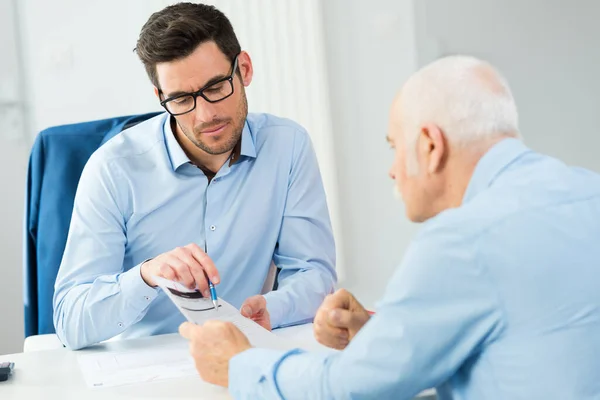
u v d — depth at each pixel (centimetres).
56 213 200
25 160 323
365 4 365
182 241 185
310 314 174
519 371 94
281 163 192
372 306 382
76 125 208
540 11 392
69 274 171
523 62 393
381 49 370
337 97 367
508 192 97
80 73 327
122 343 158
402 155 104
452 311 94
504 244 93
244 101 174
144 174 183
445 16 378
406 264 97
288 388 103
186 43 161
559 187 98
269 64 352
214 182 186
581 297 93
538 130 400
